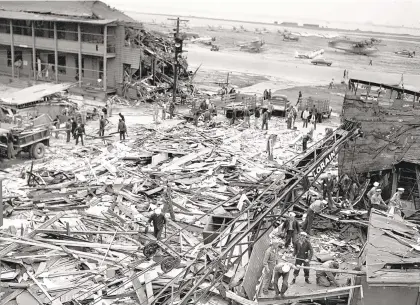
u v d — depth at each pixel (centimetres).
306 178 2172
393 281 1286
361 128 2655
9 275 1586
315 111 4241
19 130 2892
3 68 5497
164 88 5047
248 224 1673
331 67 9969
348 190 2511
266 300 1470
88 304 1446
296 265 1527
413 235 1584
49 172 2655
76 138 3291
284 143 3638
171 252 1575
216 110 4472
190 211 2247
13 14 5134
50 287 1542
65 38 5041
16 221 2044
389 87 2795
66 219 2064
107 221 2055
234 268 1675
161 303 1407
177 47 4597
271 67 9150
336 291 1407
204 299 1523
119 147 3180
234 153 3183
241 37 17188
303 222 2103
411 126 2591
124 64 4903
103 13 5209
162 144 3341
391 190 2620
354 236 2159
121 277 1594
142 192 2423
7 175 2628
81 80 4947
